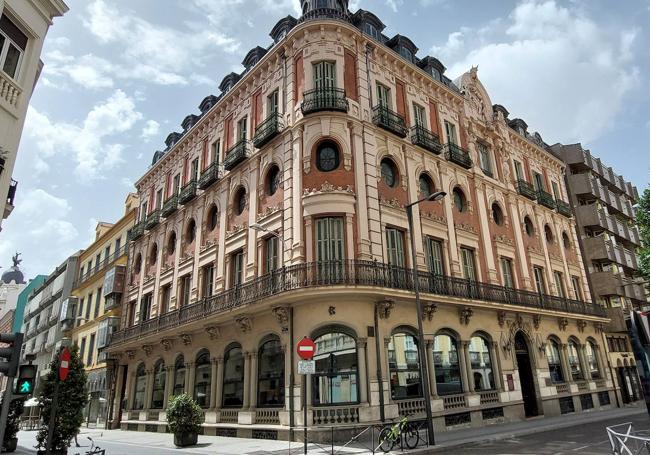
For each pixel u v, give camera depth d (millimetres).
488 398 19531
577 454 11305
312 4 21141
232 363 19188
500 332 21531
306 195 17406
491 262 22828
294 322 16250
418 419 15750
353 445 13625
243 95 23500
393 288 16438
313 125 18281
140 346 26297
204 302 20844
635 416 21141
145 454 13953
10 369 8133
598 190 36000
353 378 15328
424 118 22828
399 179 19844
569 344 26312
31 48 12102
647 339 6797
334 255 16766
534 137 34125
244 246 20062
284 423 15539
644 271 28500
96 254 39281
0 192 10797
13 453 16266
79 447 16859
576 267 30250
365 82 20062
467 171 23984
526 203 27781
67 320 39000
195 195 25031
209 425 18703
